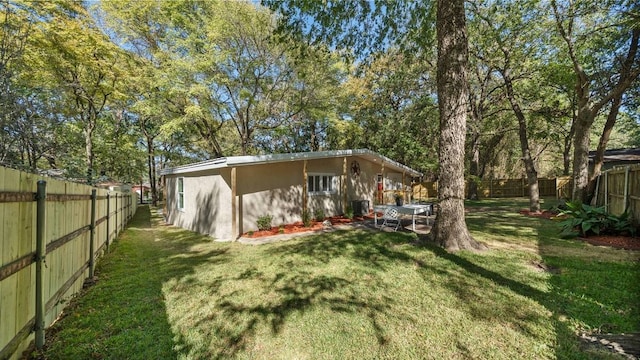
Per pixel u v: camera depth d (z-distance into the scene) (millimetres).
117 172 19000
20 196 2066
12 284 1959
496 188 19812
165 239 7320
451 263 4262
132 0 10742
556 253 4746
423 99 15102
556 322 2574
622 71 8047
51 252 2676
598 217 6121
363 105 17156
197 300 3330
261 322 2764
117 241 7020
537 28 8805
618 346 2203
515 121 17500
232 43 11258
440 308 2912
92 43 9602
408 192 12617
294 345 2387
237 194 7578
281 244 6191
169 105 12312
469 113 15406
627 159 15719
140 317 2908
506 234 6395
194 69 10477
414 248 5180
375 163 12766
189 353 2305
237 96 13039
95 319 2869
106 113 15406
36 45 8008
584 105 9078
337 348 2330
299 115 15258
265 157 7215
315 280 3830
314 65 11930
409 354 2223
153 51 11930
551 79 10273
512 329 2488
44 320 2441
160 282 3975
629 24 7160
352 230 7574
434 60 13766
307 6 5734
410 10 6391
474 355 2180
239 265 4703
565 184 17062
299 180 9180
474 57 10797
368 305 3039
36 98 6914
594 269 3918
